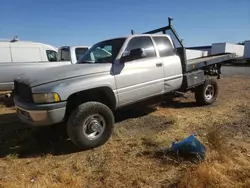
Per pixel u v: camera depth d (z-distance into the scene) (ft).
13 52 30.09
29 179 10.74
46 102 12.60
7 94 27.09
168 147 13.10
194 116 19.45
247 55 98.99
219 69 27.14
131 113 20.77
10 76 27.43
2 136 16.58
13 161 12.65
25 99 13.78
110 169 11.30
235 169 10.27
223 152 11.60
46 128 17.37
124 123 18.16
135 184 9.98
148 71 17.01
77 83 13.39
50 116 12.60
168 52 19.07
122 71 15.55
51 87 12.69
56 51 34.42
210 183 9.37
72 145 14.46
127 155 12.72
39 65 28.91
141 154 12.66
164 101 21.43
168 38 19.43
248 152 12.23
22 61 30.42
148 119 18.99
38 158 12.96
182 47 20.03
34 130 17.07
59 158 12.89
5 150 14.21
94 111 13.53
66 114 13.74
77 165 11.86
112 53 16.31
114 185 10.01
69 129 13.16
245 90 31.58
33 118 12.89
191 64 20.92
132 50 15.20
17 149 14.02
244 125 16.66
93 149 13.76
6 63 27.25
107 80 14.69
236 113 19.99
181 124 17.42
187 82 20.15
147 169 11.13
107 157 12.62
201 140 13.89
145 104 20.45
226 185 9.20
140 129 16.80
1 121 20.22
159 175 10.54
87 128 13.57
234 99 25.85
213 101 23.62
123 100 15.78
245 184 9.21
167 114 20.24
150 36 18.10
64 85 13.01
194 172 9.98
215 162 10.81
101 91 15.05
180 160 11.49
